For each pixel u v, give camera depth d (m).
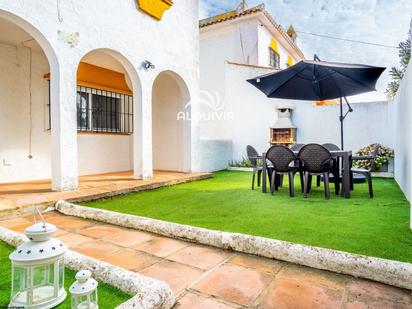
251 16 11.54
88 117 7.80
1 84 6.25
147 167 6.77
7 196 4.59
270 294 1.88
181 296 1.87
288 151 4.99
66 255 2.35
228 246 2.67
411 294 1.85
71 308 1.58
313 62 5.31
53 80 5.01
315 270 2.22
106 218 3.65
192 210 4.15
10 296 1.85
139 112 6.65
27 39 6.17
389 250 2.48
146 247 2.78
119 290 1.92
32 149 6.76
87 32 5.45
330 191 5.64
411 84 3.49
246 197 5.10
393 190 5.63
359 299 1.80
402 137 5.50
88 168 7.82
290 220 3.50
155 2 6.94
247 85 10.33
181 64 7.91
